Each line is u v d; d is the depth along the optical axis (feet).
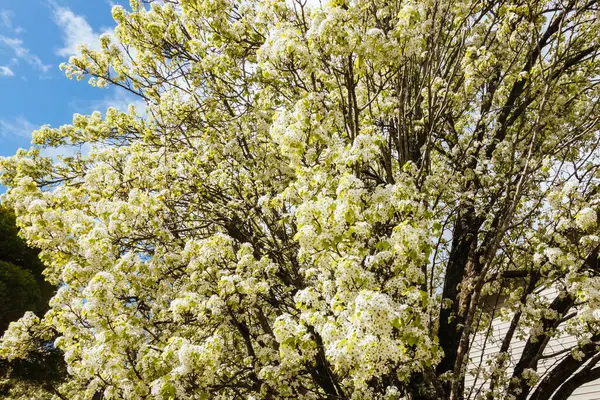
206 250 17.37
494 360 20.42
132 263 16.53
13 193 19.27
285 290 21.15
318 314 12.01
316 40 13.52
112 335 14.12
